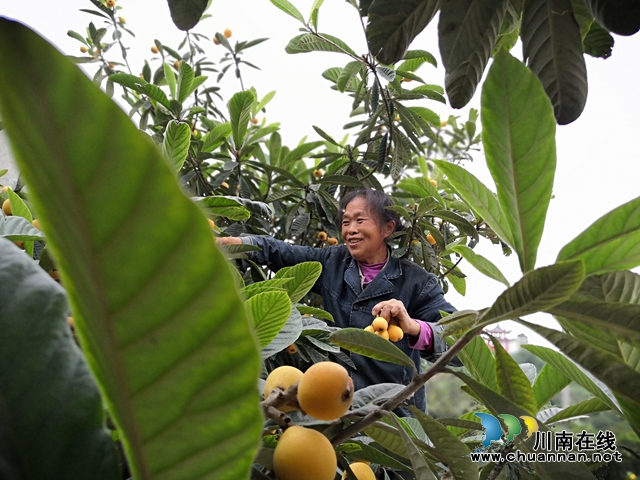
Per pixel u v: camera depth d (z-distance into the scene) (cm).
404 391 77
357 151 363
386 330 190
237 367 34
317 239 374
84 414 42
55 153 26
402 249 284
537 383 127
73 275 29
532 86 65
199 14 94
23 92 24
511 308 67
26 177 26
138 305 31
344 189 357
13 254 47
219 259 30
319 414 65
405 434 72
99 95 25
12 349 43
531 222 73
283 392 70
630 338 67
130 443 36
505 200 75
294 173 435
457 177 83
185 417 36
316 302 317
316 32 296
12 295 44
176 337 32
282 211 365
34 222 124
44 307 45
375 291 258
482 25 101
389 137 339
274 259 274
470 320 84
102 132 26
